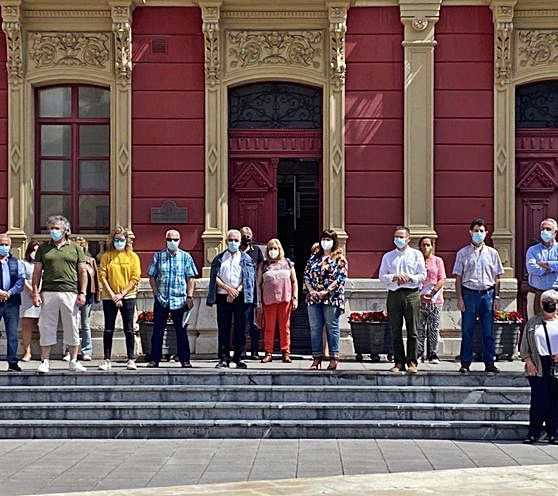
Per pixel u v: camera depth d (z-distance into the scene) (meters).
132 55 19.44
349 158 19.39
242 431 14.47
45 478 11.70
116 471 12.09
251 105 19.75
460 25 19.41
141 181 19.42
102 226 19.70
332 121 19.31
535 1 19.16
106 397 15.28
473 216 19.34
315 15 19.39
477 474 11.66
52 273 15.99
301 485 11.07
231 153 19.69
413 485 11.05
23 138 19.38
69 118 19.70
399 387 15.34
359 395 15.27
